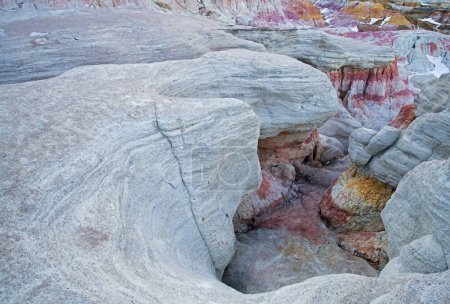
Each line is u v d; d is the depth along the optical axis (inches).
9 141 305.4
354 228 613.0
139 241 268.5
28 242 214.1
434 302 162.6
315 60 1133.1
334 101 668.7
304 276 499.2
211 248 399.2
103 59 636.1
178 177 370.3
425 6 3260.3
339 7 3526.1
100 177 289.3
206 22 1079.0
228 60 593.6
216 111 397.7
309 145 881.5
